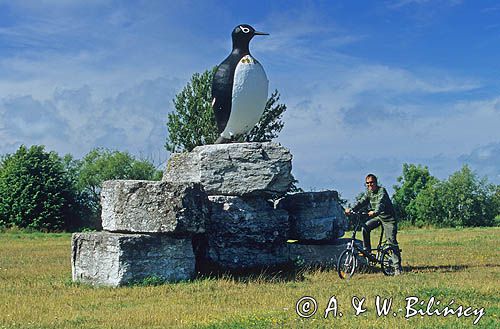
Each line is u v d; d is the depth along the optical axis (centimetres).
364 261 1602
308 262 1625
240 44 1625
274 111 4641
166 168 1659
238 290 1254
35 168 4975
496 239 2700
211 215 1529
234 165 1535
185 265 1408
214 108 1638
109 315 1011
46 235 3881
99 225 5322
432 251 2108
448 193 5419
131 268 1347
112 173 6731
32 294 1258
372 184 1503
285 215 1591
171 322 946
